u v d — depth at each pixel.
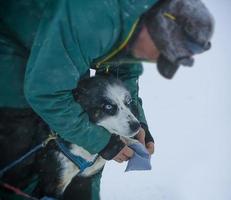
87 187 4.02
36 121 3.66
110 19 3.10
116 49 3.32
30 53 3.26
